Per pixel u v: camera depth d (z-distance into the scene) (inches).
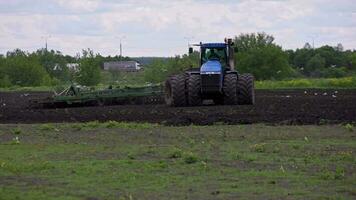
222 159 1120.2
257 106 2325.3
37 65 7313.0
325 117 1828.2
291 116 1862.7
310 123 1674.5
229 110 2106.3
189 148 1259.2
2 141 1406.3
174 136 1455.5
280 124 1659.7
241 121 1738.4
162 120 1817.2
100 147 1298.0
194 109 2181.3
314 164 1056.2
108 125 1653.5
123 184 905.5
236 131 1520.7
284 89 4414.4
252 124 1672.0
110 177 957.8
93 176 968.3
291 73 6811.0
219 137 1424.7
